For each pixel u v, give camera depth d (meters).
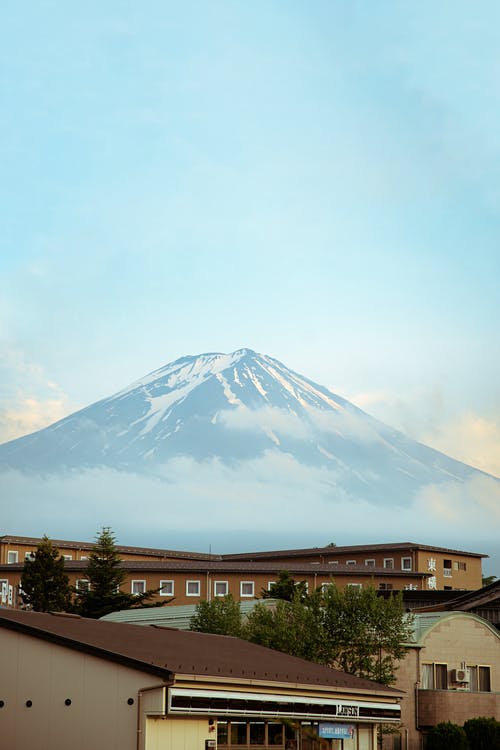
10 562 143.62
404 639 57.78
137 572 137.50
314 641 57.03
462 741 55.41
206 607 66.12
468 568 172.00
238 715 39.19
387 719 45.97
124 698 37.00
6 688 38.66
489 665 64.00
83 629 42.66
